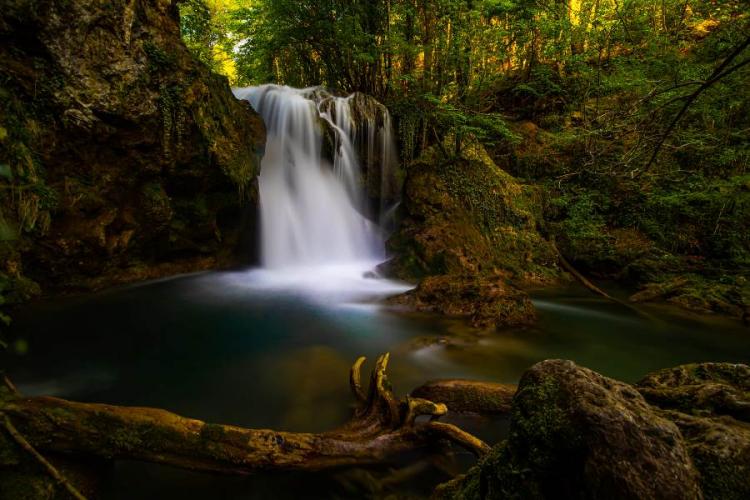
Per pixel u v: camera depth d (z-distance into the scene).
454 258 9.62
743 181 8.59
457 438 2.97
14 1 5.15
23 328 5.62
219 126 8.34
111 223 7.09
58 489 2.39
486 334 6.09
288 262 10.62
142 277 8.08
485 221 10.63
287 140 10.83
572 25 12.32
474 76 12.84
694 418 1.77
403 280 9.36
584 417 1.35
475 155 11.63
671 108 8.24
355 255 11.91
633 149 5.52
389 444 3.08
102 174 6.75
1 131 3.92
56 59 5.69
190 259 8.96
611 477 1.25
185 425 2.79
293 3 11.65
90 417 2.68
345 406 3.96
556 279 9.95
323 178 11.58
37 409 2.60
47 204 5.82
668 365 5.45
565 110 13.47
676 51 10.27
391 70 13.08
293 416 3.80
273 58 14.79
